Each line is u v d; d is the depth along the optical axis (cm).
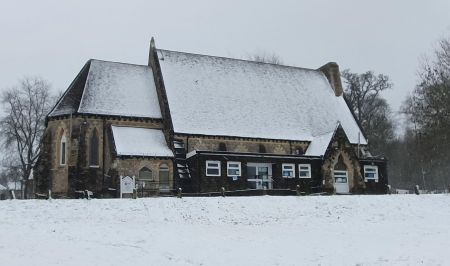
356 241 2830
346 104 7069
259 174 5653
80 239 2612
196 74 6359
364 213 3912
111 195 5091
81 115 5478
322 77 7338
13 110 7544
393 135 10412
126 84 6056
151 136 5641
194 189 5262
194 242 2697
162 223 3369
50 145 5572
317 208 3962
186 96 6019
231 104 6206
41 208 3484
